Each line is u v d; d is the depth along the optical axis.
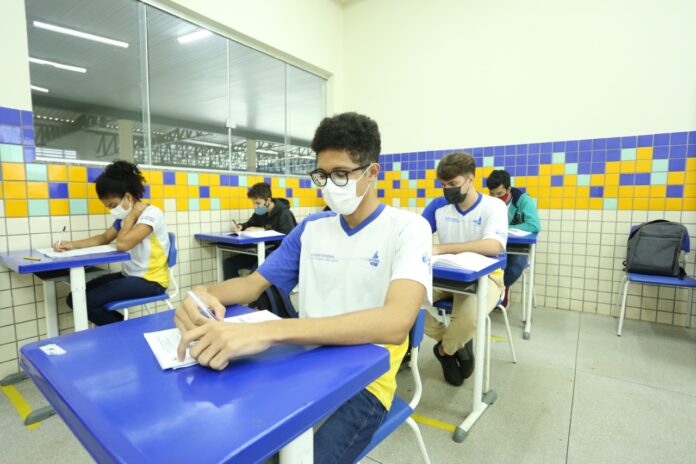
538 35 3.23
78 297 1.80
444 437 1.55
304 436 0.53
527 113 3.33
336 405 0.52
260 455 0.41
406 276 0.83
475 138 3.61
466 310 1.73
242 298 0.98
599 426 1.60
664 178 2.80
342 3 4.36
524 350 2.41
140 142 2.78
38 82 2.26
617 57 2.92
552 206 3.26
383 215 0.97
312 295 1.02
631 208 2.94
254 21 3.41
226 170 3.41
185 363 0.59
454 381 1.95
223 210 3.32
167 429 0.42
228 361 0.60
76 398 0.49
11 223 2.10
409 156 4.04
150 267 2.20
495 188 2.84
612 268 3.05
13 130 2.08
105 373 0.56
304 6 3.91
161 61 2.88
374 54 4.19
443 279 1.59
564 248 3.23
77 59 2.42
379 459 1.41
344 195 0.90
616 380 2.00
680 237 2.57
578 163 3.12
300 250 1.10
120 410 0.46
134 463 0.37
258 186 3.24
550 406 1.76
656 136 2.81
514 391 1.90
